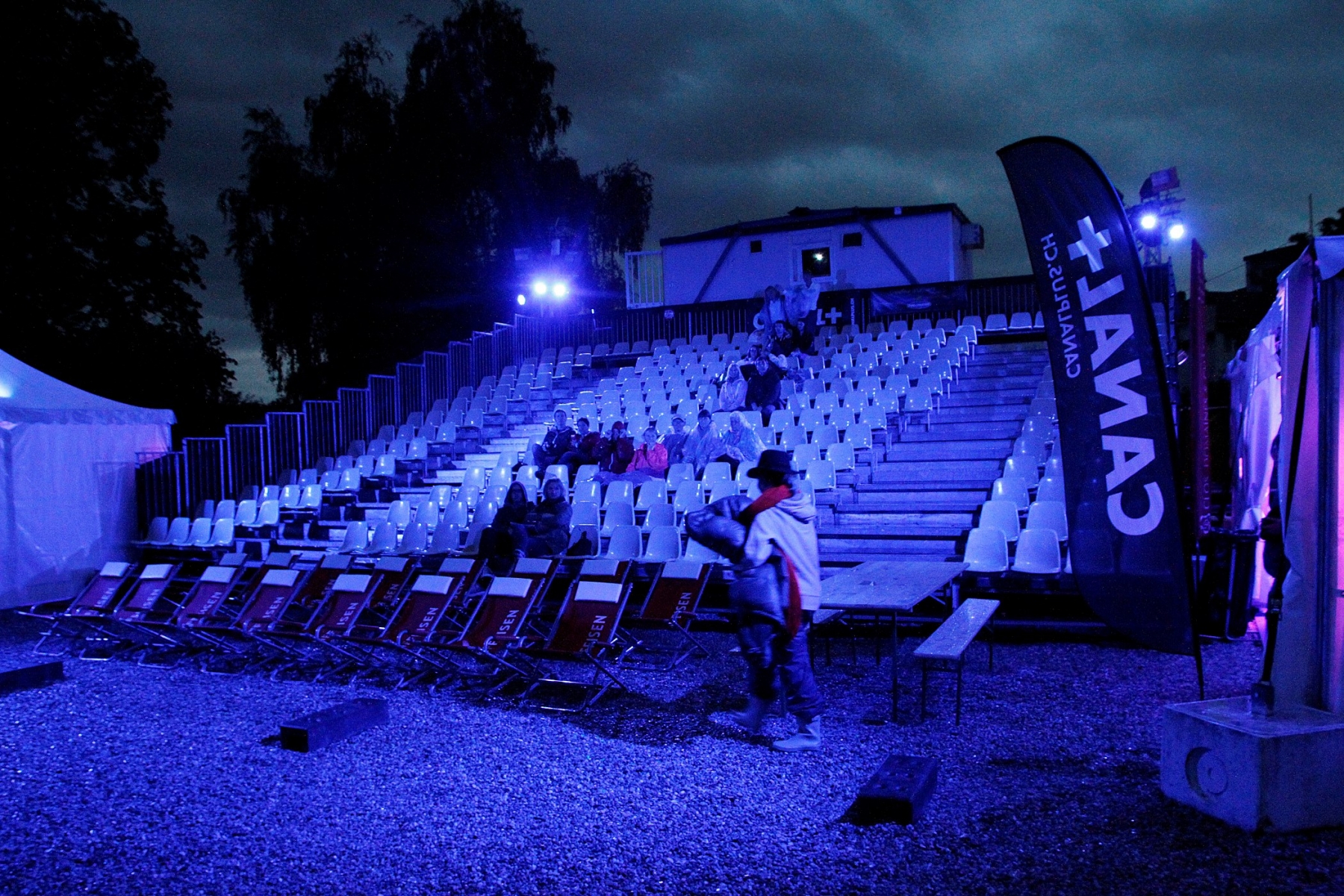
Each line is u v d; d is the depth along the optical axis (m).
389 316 30.17
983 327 17.98
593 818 4.92
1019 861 4.21
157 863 4.54
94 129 24.17
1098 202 6.05
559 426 14.73
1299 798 4.36
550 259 27.86
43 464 13.63
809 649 8.34
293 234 29.80
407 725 6.78
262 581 9.37
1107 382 6.10
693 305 21.22
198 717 7.18
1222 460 15.84
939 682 7.39
